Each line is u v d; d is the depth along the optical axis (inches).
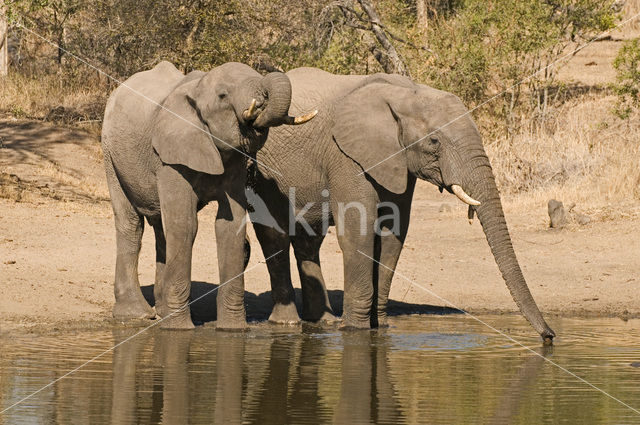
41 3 1240.8
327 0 1419.8
